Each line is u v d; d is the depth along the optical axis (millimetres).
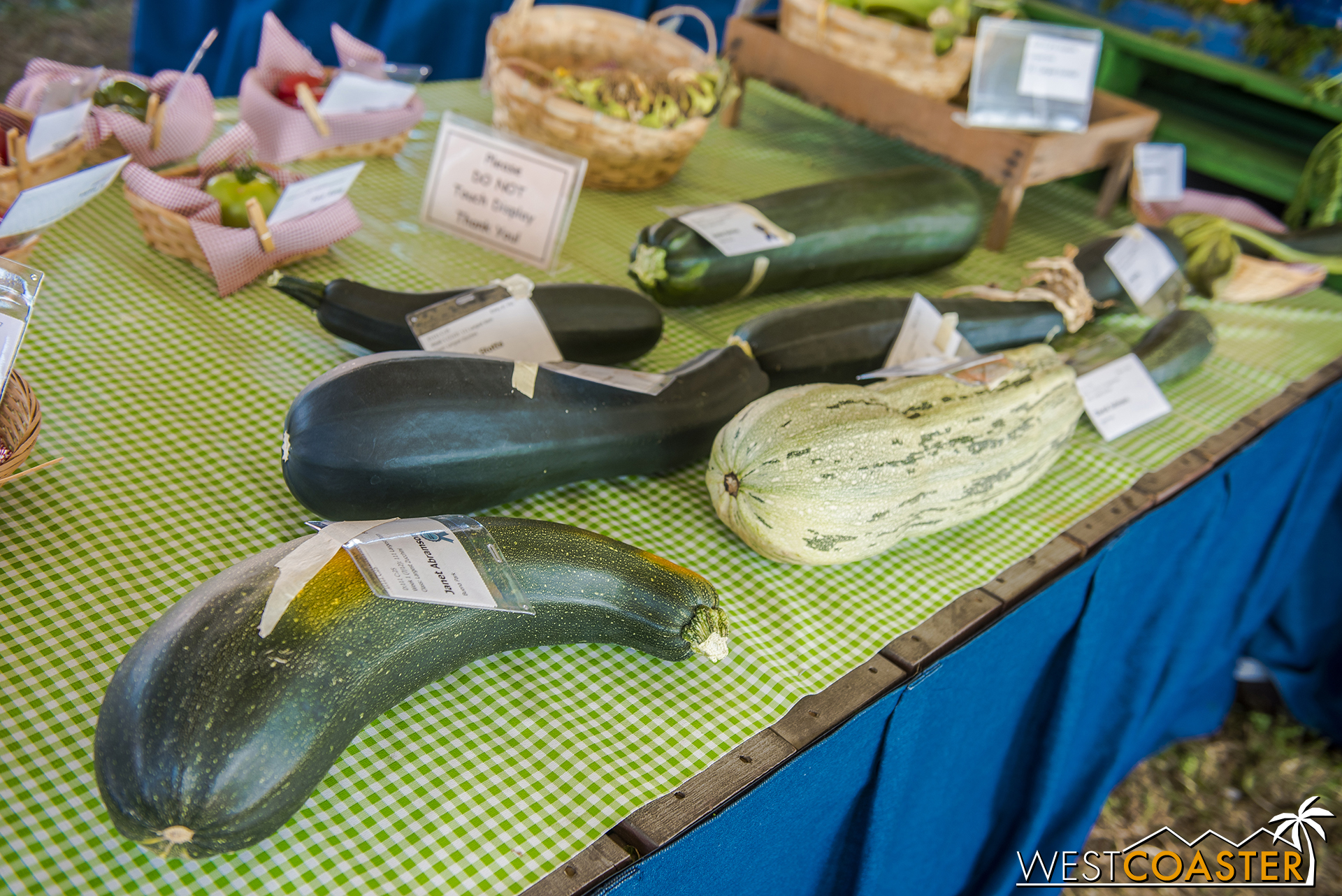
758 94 3100
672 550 1310
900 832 1394
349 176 1742
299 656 852
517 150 1889
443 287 1797
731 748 1028
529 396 1246
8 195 1623
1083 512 1516
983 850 1712
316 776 845
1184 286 2119
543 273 1909
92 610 1051
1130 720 1900
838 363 1583
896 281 2156
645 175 2215
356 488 1141
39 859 814
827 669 1151
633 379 1352
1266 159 2637
